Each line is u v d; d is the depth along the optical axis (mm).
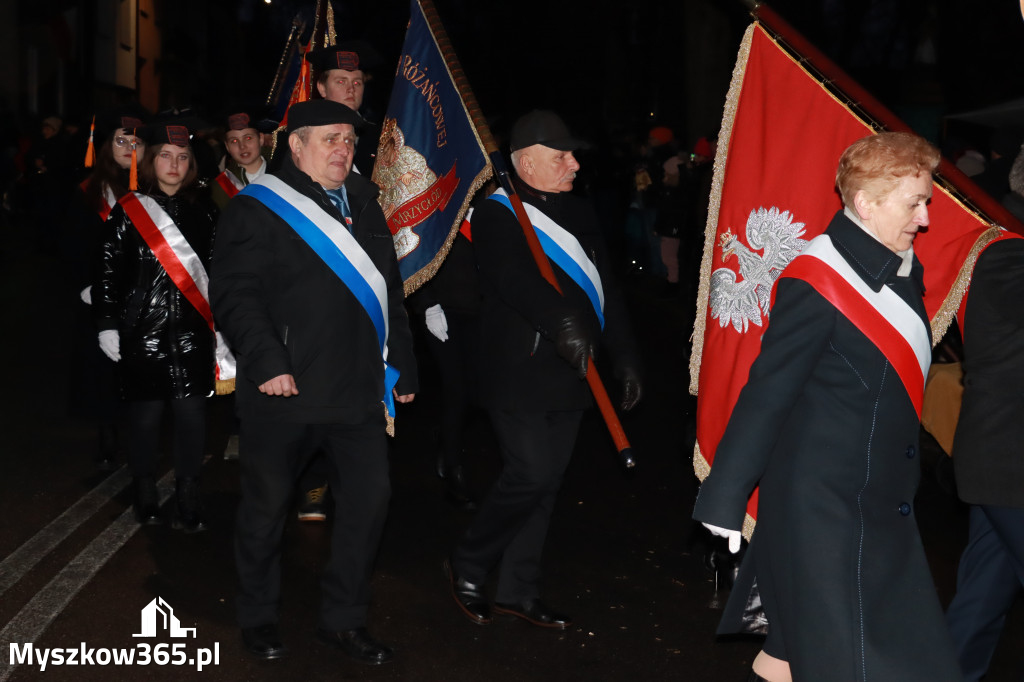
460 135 4824
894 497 2949
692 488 6738
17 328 11547
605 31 30391
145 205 5461
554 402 4332
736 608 3180
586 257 4449
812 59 3740
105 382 6469
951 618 3734
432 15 4992
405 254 5027
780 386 2875
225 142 6711
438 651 4367
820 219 3730
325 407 4043
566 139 4395
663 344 12000
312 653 4301
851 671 2834
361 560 4262
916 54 13367
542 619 4629
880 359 2904
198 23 41531
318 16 6316
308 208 4062
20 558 5148
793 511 2924
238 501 6129
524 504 4453
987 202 3533
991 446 3443
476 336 6109
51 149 17312
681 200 14680
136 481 5688
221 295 3975
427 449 7520
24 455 6844
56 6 28484
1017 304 3387
